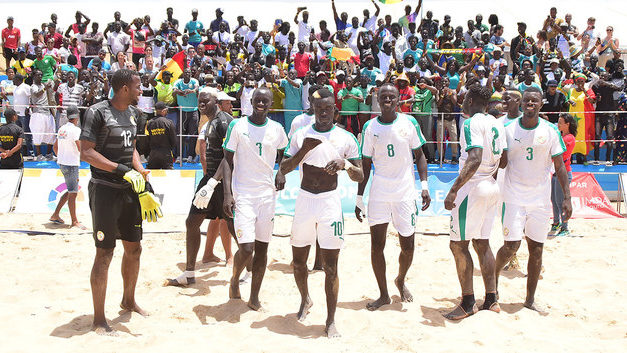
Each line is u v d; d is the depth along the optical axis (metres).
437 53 13.61
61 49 15.49
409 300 5.96
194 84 12.50
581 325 5.33
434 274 6.99
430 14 15.41
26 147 13.16
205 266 7.24
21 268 7.00
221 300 5.95
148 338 4.75
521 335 5.05
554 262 7.64
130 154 4.97
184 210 10.62
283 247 8.37
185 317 5.44
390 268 7.27
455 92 12.30
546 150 5.61
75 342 4.69
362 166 5.76
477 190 5.39
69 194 9.43
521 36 14.21
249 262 6.47
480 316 5.36
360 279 6.78
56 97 13.67
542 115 11.70
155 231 9.25
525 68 12.83
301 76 13.76
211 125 6.38
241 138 5.41
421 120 12.41
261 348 4.64
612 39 15.32
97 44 15.58
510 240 5.75
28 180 10.82
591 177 10.96
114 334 4.89
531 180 5.68
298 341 4.84
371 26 15.77
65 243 8.39
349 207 10.81
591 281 6.68
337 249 5.01
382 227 5.66
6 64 16.45
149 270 7.02
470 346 4.74
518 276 7.02
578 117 12.43
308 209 5.04
